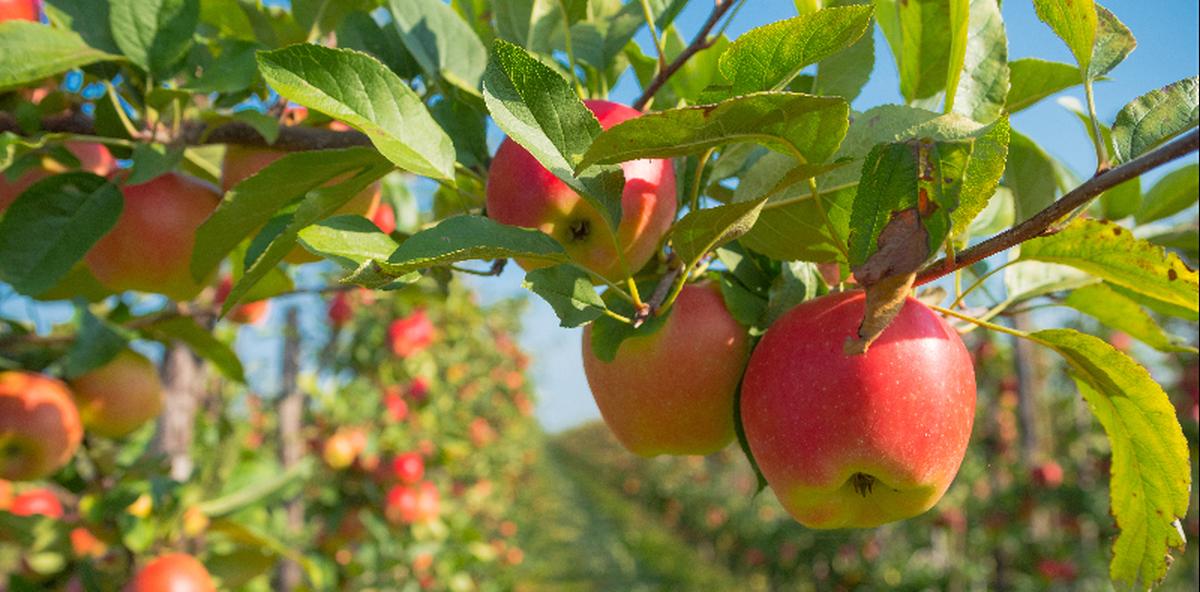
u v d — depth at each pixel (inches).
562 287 12.7
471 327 99.6
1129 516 14.5
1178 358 54.2
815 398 13.7
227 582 28.1
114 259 19.1
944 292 16.7
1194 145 10.5
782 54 11.9
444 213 24.5
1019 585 78.0
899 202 10.5
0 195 19.9
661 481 250.1
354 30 19.1
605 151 11.2
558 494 307.6
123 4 17.3
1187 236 20.1
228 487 28.6
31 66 16.4
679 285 13.4
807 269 15.8
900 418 13.5
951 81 13.1
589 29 19.2
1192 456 20.5
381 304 65.9
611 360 14.4
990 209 19.6
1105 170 12.1
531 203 14.7
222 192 19.3
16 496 26.5
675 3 18.5
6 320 25.6
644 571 185.6
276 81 12.8
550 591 167.5
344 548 53.5
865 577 111.9
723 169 16.1
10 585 24.7
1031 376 75.1
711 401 15.3
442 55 18.2
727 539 180.1
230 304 13.0
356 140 18.1
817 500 14.4
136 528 25.4
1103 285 17.0
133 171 16.8
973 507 89.0
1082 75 12.6
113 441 29.8
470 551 69.6
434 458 64.6
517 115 12.5
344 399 54.8
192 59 19.0
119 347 23.7
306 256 19.6
